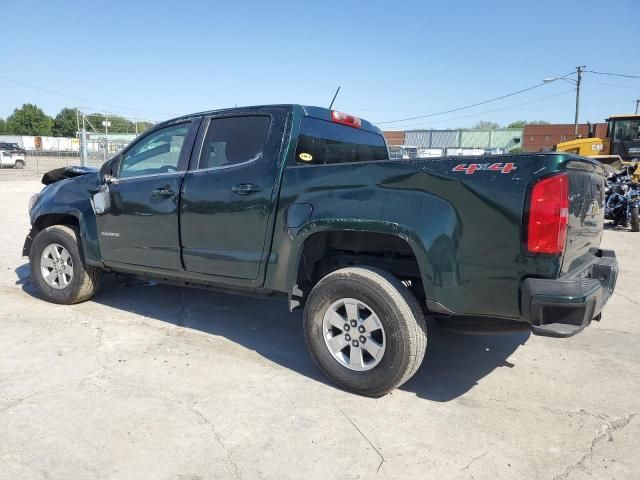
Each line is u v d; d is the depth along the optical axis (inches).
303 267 154.8
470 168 124.7
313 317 146.9
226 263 164.7
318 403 137.7
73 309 214.8
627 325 210.2
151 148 189.9
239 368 159.5
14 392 139.8
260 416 130.3
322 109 176.4
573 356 175.9
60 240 213.3
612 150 735.1
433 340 190.2
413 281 150.2
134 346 175.3
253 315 214.4
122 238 193.3
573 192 124.1
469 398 143.2
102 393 140.3
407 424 128.2
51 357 163.8
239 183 160.9
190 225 172.6
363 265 148.4
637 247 402.6
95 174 210.7
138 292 244.2
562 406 139.4
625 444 121.0
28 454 112.0
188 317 209.3
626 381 156.3
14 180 1122.0
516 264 120.3
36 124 4333.2
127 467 108.7
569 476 108.4
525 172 118.9
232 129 170.2
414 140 2251.5
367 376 138.6
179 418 128.3
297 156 159.0
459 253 125.3
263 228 155.8
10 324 194.5
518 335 196.9
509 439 122.4
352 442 119.6
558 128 2214.6
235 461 111.6
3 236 400.8
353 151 194.9
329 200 142.8
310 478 106.6
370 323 137.9
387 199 133.9
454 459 113.9
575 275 127.9
